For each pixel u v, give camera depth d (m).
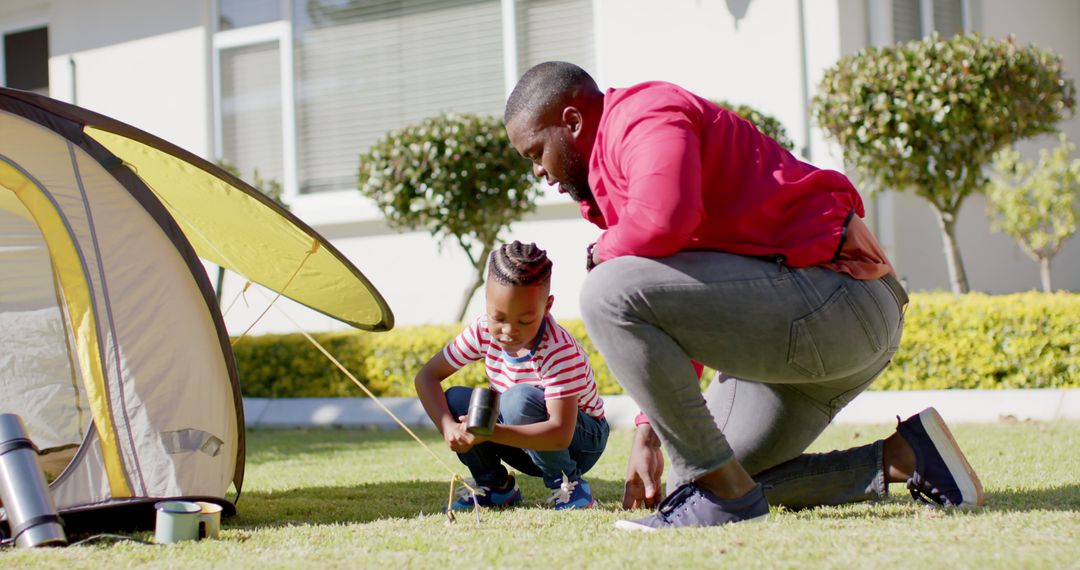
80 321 2.73
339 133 8.40
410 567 1.93
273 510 2.96
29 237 3.33
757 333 2.17
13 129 2.75
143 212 2.86
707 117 2.23
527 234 7.54
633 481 2.77
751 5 7.01
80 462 2.67
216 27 8.89
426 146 6.36
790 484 2.63
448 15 8.04
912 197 7.09
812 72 6.81
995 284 7.62
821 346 2.19
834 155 6.73
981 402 4.97
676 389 2.20
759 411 2.60
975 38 5.79
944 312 5.35
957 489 2.49
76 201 2.77
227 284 8.52
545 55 7.73
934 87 5.58
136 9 9.17
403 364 6.36
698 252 2.20
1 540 2.34
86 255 2.75
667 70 7.32
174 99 9.01
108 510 2.65
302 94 8.53
